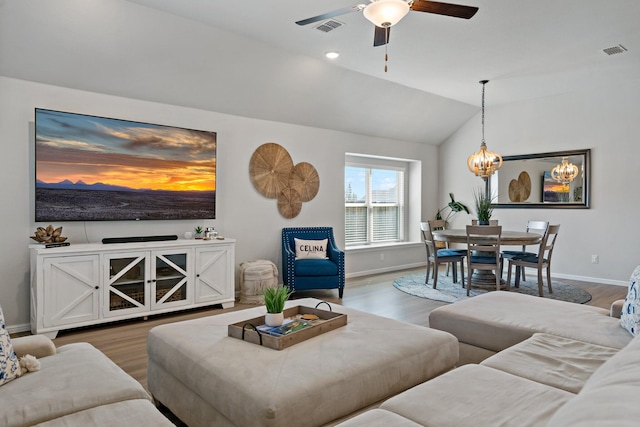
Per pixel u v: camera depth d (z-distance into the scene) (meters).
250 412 1.50
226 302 4.50
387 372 1.81
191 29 3.80
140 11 3.50
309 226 5.85
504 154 6.89
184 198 4.47
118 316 3.76
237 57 4.31
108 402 1.50
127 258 3.81
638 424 0.69
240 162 5.12
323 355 1.87
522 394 1.44
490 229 4.87
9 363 1.62
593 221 5.94
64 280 3.48
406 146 7.29
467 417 1.30
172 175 4.38
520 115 6.69
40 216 3.59
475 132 7.31
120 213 4.04
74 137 3.75
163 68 4.10
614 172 5.74
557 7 3.37
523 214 6.68
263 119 5.32
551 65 4.84
